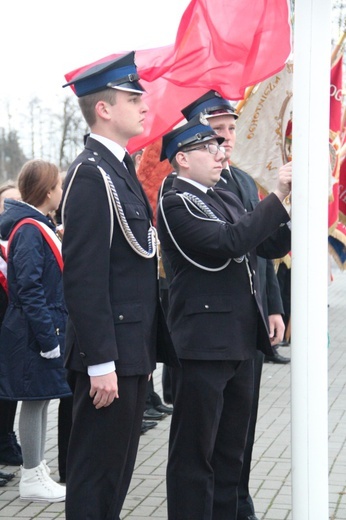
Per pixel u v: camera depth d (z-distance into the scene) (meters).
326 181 3.19
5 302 5.23
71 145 34.28
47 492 4.89
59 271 4.92
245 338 3.78
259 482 5.26
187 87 4.84
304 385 3.20
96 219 3.22
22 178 4.98
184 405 3.78
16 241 4.86
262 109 5.28
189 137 3.82
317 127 3.15
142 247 3.35
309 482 3.21
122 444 3.33
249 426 4.34
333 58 6.04
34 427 4.90
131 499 4.96
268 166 5.30
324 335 3.20
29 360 4.82
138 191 3.46
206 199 3.81
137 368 3.28
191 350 3.73
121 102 3.39
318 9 3.13
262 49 4.60
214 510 3.98
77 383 3.37
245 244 3.55
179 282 3.84
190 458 3.79
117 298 3.29
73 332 3.35
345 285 17.84
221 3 4.63
